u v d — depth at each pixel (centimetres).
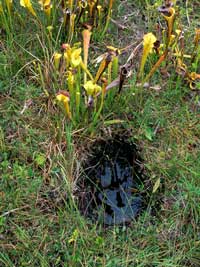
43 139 112
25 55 123
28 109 116
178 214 104
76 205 104
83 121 112
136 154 112
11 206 102
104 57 106
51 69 117
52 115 115
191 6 139
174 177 109
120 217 104
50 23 124
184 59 128
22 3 113
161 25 134
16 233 99
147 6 134
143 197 107
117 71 114
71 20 118
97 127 113
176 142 115
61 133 111
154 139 114
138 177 110
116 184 109
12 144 111
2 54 123
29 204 103
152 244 100
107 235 101
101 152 113
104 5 131
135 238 101
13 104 116
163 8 112
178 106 120
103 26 131
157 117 117
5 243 98
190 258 98
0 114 115
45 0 116
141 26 134
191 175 109
